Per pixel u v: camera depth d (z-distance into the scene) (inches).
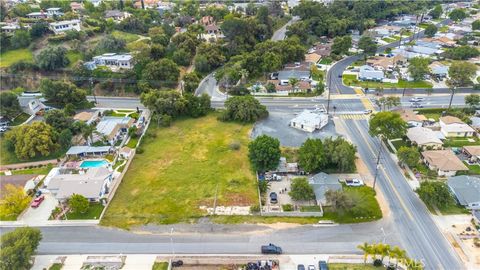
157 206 3255.4
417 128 4234.7
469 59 6830.7
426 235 2829.7
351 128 4517.7
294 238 2849.4
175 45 6786.4
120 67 6008.9
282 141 4210.1
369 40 7327.8
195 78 5674.2
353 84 5915.4
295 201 3255.4
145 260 2669.8
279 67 6387.8
